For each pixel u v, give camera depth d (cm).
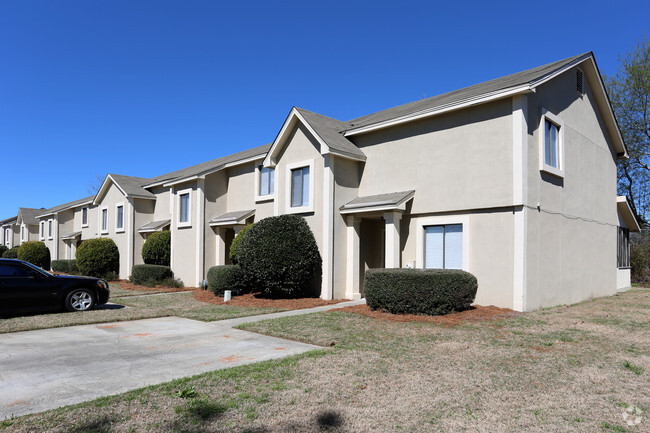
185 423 431
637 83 2692
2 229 5353
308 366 632
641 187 2886
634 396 527
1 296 1059
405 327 928
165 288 1936
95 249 2439
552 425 442
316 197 1488
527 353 721
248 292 1614
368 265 1571
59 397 509
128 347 778
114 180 2727
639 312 1174
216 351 745
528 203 1163
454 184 1284
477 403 497
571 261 1415
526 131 1166
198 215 1986
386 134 1484
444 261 1319
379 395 517
